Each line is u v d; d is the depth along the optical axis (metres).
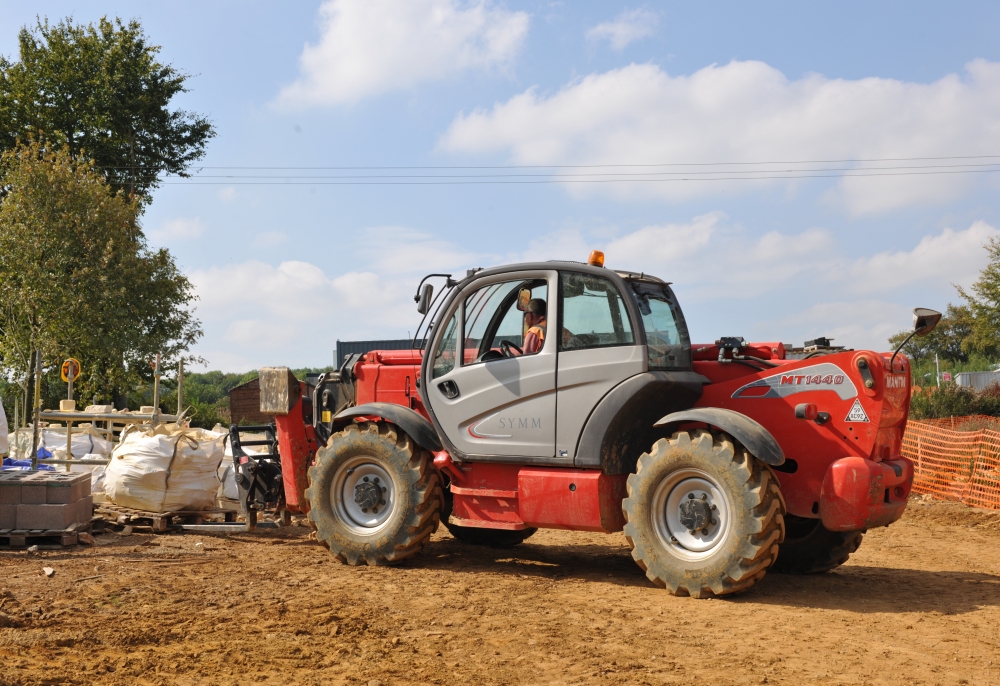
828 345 7.40
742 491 5.96
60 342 28.52
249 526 8.60
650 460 6.34
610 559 7.80
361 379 8.16
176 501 8.80
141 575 6.60
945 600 6.27
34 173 28.70
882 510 6.25
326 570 7.07
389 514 7.36
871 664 4.62
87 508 8.39
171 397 35.50
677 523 6.34
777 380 6.51
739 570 5.98
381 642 4.93
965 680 4.36
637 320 6.45
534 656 4.70
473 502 7.14
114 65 37.06
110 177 36.97
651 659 4.68
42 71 36.22
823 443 6.32
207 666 4.42
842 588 6.68
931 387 28.14
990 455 12.75
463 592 6.30
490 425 6.99
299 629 5.14
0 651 4.48
